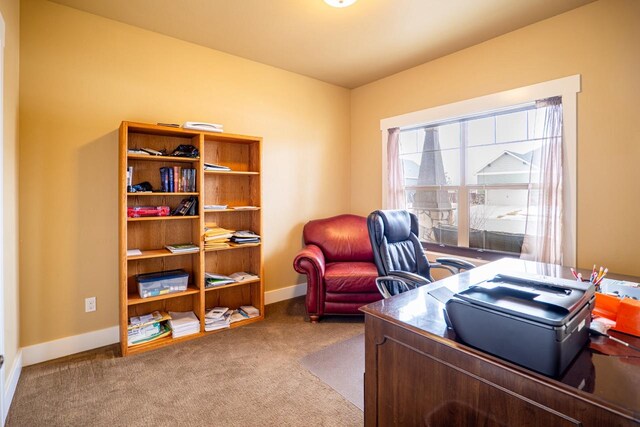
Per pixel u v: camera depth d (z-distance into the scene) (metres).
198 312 2.79
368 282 2.97
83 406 1.81
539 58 2.63
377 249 2.22
